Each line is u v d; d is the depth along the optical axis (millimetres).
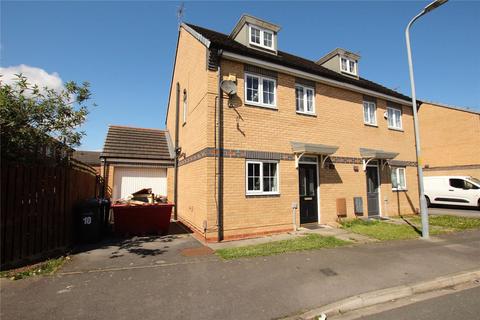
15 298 4230
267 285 4828
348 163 11445
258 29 10828
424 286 4910
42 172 6453
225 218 8336
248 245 7500
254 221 8766
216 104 8609
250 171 9023
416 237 8508
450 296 4664
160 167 13070
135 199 9547
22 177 5875
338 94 11547
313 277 5195
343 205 10930
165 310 3939
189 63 11047
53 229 6816
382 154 11461
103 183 12172
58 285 4734
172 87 14734
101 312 3855
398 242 7898
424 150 22141
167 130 16047
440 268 5727
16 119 5715
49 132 6602
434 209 16672
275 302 4215
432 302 4422
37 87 6234
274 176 9484
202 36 9086
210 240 7988
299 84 10406
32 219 6125
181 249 7172
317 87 10930
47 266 5609
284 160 9625
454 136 20328
